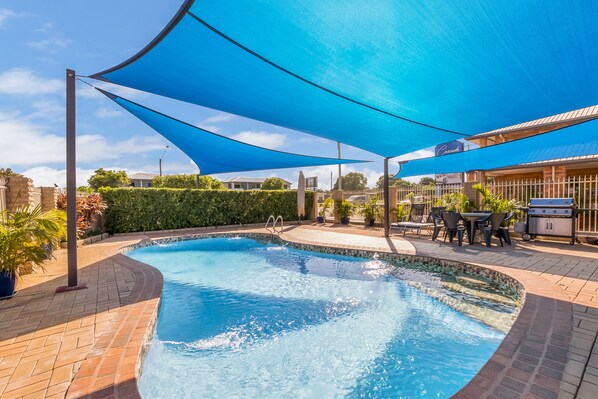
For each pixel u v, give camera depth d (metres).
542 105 4.95
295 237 12.38
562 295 4.84
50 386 2.78
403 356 4.12
